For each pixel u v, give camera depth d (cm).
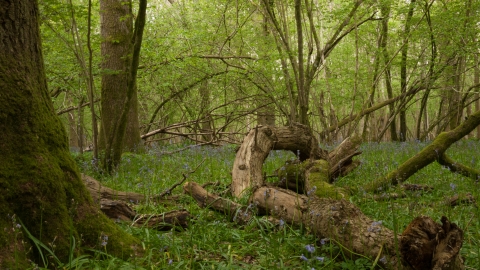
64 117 2856
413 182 791
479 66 1892
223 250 434
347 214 404
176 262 388
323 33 2364
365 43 1925
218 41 1891
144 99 2322
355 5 1505
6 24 371
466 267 391
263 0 1451
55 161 383
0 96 361
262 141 741
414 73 1953
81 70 1223
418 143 1523
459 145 1490
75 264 348
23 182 355
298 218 462
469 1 1658
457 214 567
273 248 425
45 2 936
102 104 1320
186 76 1909
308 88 1472
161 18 1895
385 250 360
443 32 1681
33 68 389
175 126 1783
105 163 960
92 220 391
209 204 533
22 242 345
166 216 496
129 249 395
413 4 1620
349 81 2039
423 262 332
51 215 364
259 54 1717
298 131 800
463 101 2186
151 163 1064
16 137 365
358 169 904
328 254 408
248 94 2119
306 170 677
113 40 1283
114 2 1305
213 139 1689
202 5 1814
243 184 670
